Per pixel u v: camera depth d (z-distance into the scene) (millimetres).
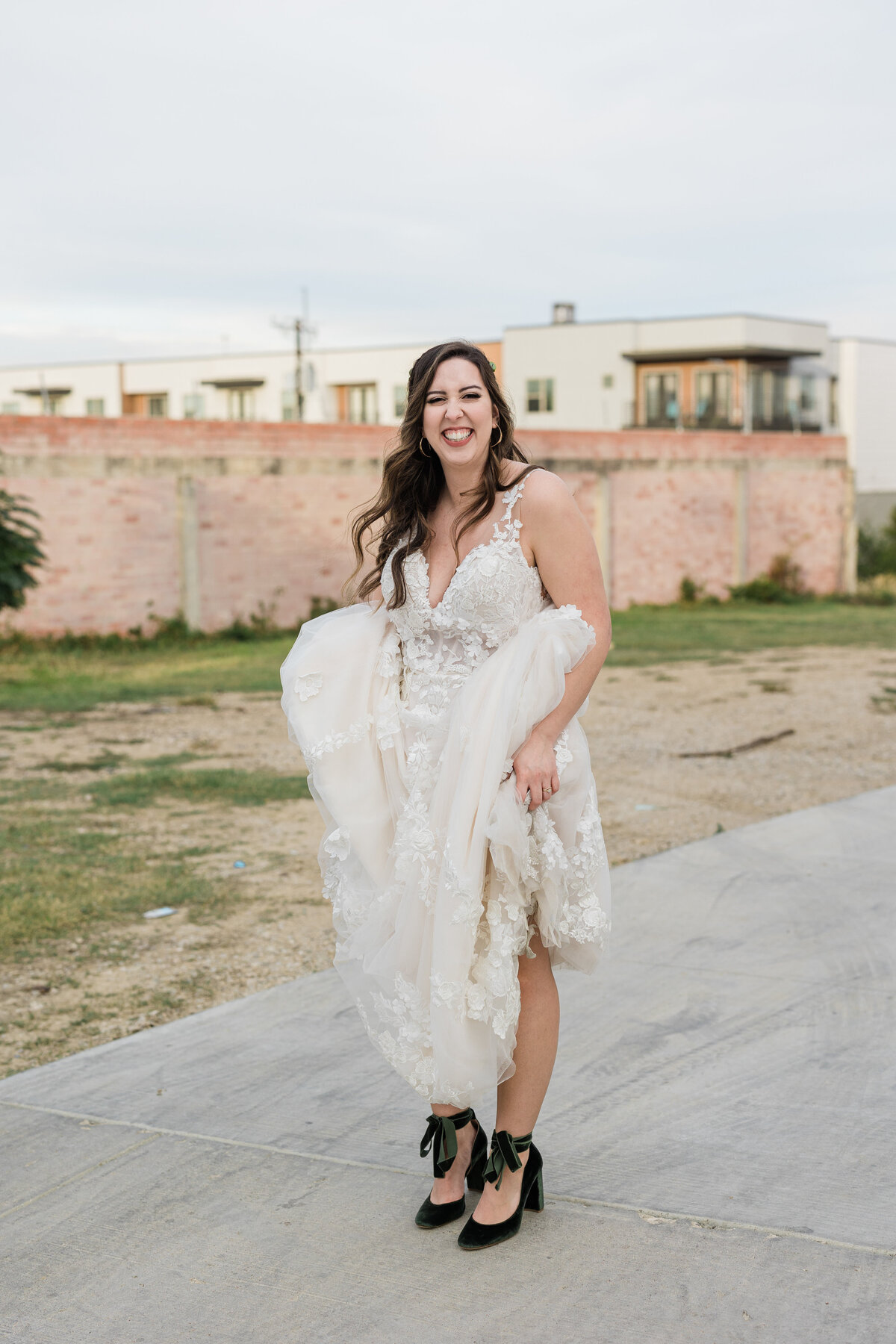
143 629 19016
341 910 2686
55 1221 2678
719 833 6164
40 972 4367
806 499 30000
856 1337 2174
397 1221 2645
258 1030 3729
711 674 14000
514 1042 2500
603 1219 2613
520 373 52562
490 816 2410
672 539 27484
